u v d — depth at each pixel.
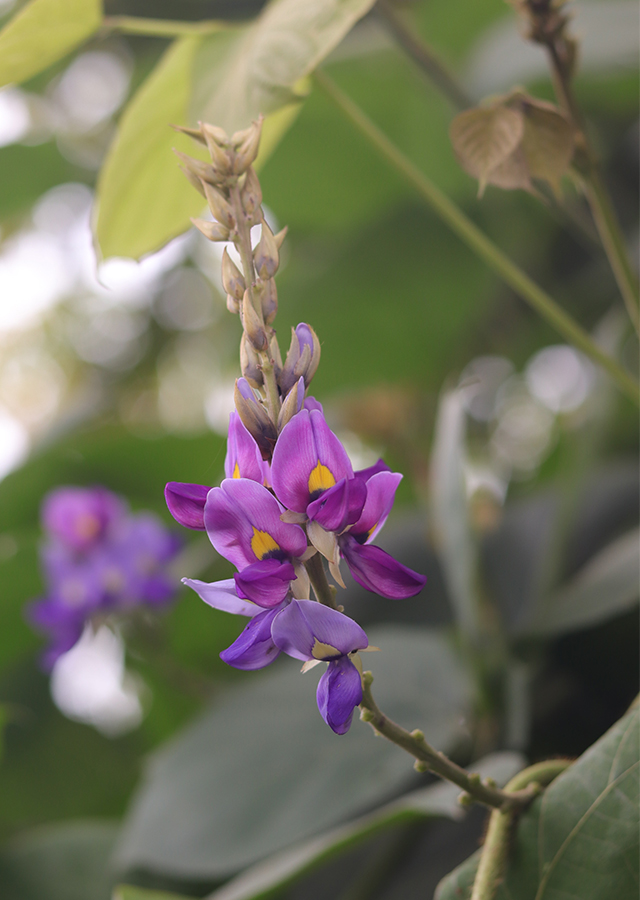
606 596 0.73
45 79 1.44
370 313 1.35
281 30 0.53
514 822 0.49
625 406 1.13
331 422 1.34
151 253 0.59
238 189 0.47
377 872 0.77
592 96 1.18
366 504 0.48
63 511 1.08
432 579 1.02
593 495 1.02
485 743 0.72
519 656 0.75
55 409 1.99
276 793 0.71
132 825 0.74
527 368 1.49
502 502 1.30
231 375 1.37
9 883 0.83
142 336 1.92
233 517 0.47
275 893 0.58
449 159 1.30
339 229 1.47
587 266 1.33
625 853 0.48
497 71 1.03
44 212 1.79
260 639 0.47
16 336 1.95
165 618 1.12
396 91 1.22
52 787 1.19
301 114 1.24
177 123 0.57
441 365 1.43
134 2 1.21
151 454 1.28
